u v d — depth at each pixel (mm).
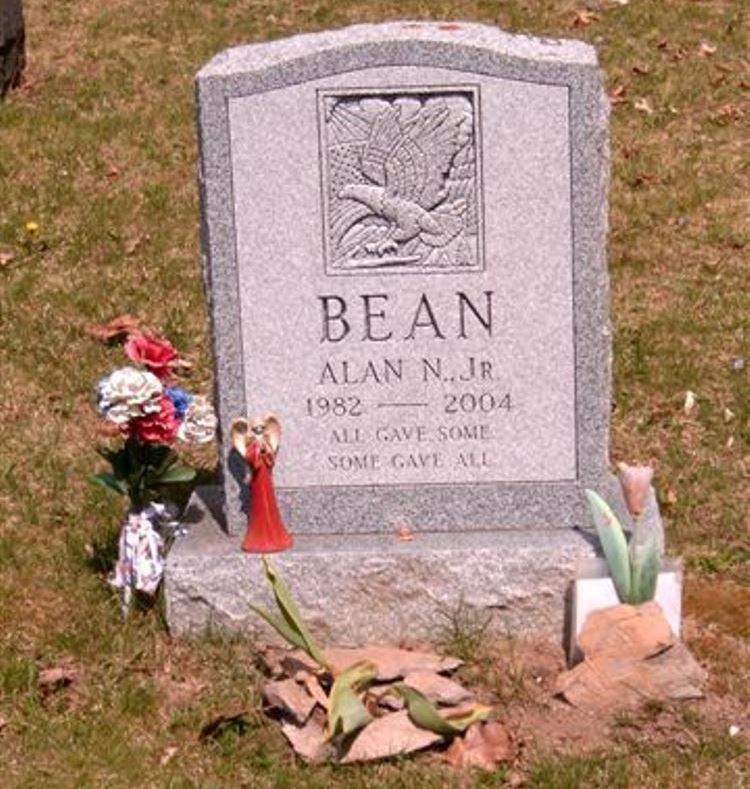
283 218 3537
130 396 3514
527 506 3625
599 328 3561
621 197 5438
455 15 6852
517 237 3531
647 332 4707
